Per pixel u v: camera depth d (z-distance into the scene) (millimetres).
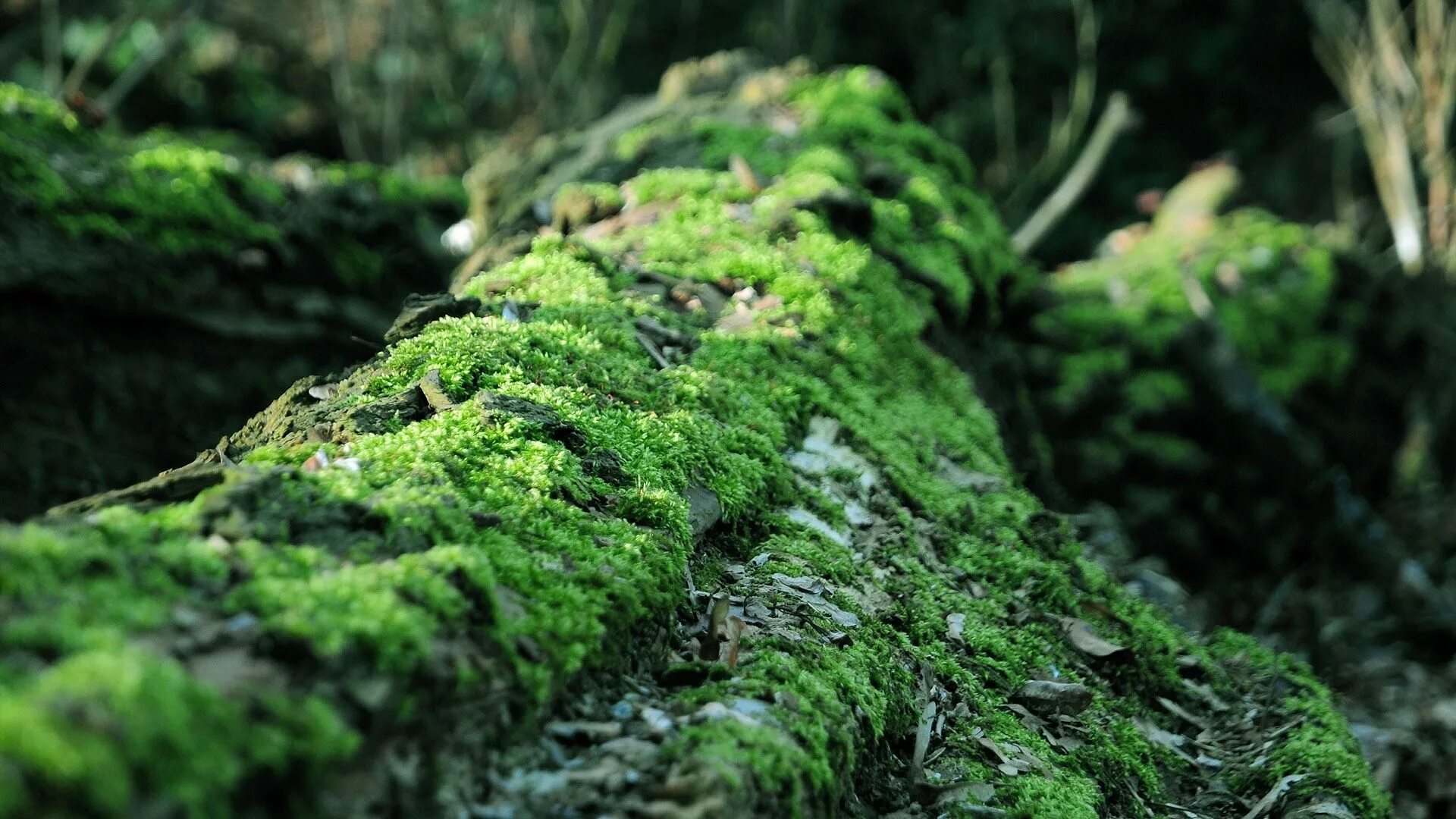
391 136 9156
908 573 2961
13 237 4262
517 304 3266
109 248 4469
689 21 11086
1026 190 10125
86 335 4461
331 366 5090
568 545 2146
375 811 1536
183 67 9680
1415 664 5527
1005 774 2449
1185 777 3029
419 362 2709
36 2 9406
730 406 3113
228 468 2008
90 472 4445
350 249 5324
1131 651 3215
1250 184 12102
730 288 3805
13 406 4309
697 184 4469
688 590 2371
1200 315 6953
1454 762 4480
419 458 2229
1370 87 9094
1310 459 6633
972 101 11344
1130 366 6746
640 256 3949
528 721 1805
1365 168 11883
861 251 4152
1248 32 11609
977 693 2709
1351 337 7426
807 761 1941
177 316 4648
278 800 1429
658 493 2447
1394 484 7656
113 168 4707
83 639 1423
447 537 1991
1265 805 2898
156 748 1292
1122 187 11430
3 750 1196
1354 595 6152
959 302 4535
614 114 6539
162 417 4629
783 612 2461
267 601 1641
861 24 11352
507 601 1913
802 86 5656
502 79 10531
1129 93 11695
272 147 9930
